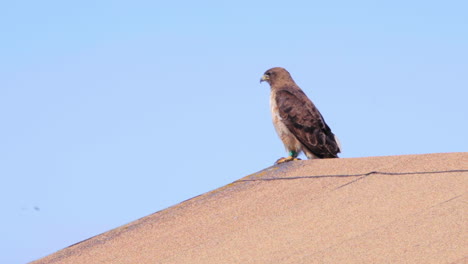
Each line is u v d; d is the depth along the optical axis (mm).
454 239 9539
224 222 11945
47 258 11617
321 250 9922
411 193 11695
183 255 10688
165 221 12539
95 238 12289
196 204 13180
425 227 10133
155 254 10969
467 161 12938
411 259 9133
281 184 13516
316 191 12688
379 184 12500
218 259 10312
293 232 10914
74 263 11117
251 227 11461
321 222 11086
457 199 11008
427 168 12898
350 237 10281
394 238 9945
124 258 10977
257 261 9969
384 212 11062
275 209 12125
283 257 9945
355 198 11953
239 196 13211
